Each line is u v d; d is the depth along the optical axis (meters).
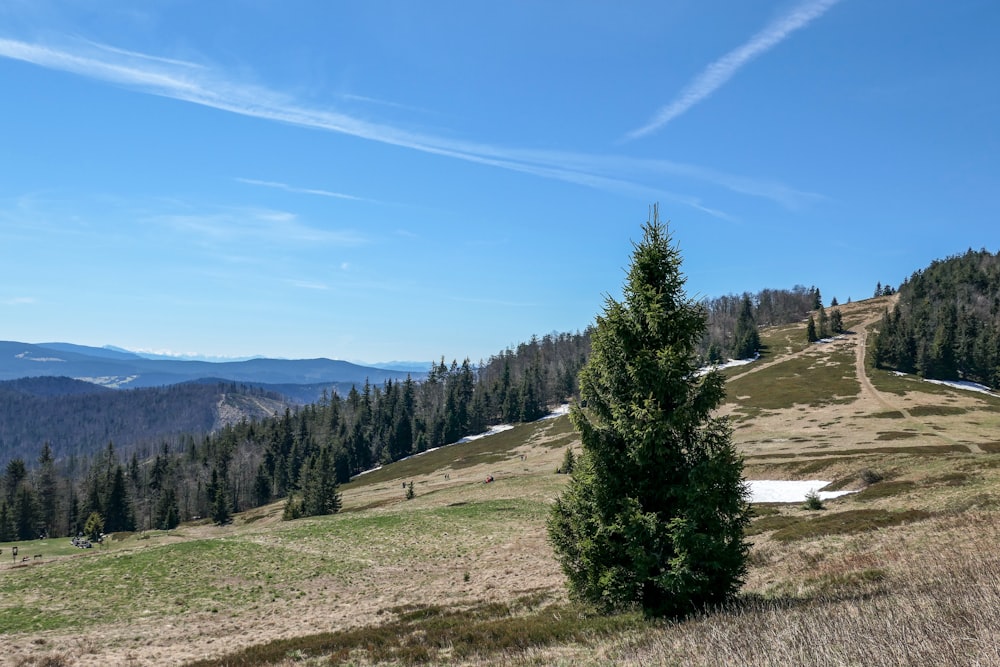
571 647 13.01
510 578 30.58
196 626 28.03
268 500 141.25
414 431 167.12
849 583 14.66
